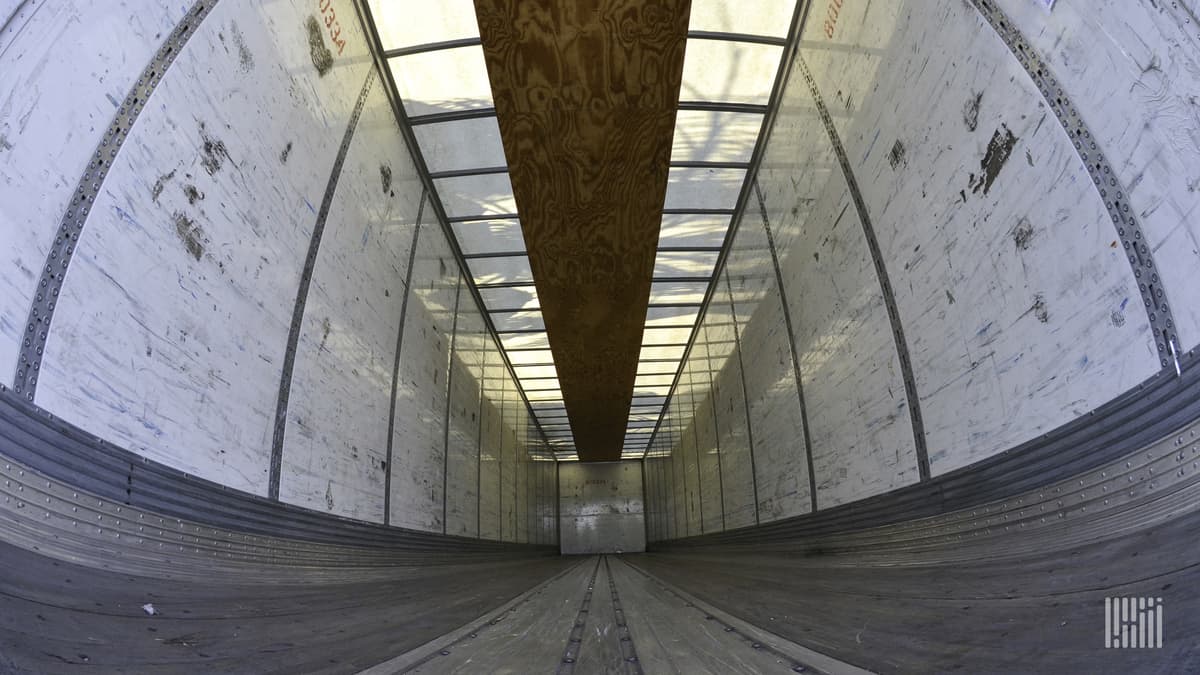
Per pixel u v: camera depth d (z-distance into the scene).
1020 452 5.98
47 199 4.47
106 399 5.08
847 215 9.59
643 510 49.28
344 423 10.13
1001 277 6.16
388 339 12.29
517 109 9.58
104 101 4.97
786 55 11.73
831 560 11.32
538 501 41.00
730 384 19.58
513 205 16.03
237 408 7.07
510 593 11.10
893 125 7.87
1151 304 4.43
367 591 8.94
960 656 3.79
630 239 13.24
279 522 7.95
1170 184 4.21
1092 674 3.05
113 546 5.11
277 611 5.88
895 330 8.45
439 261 16.20
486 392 23.09
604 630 6.33
